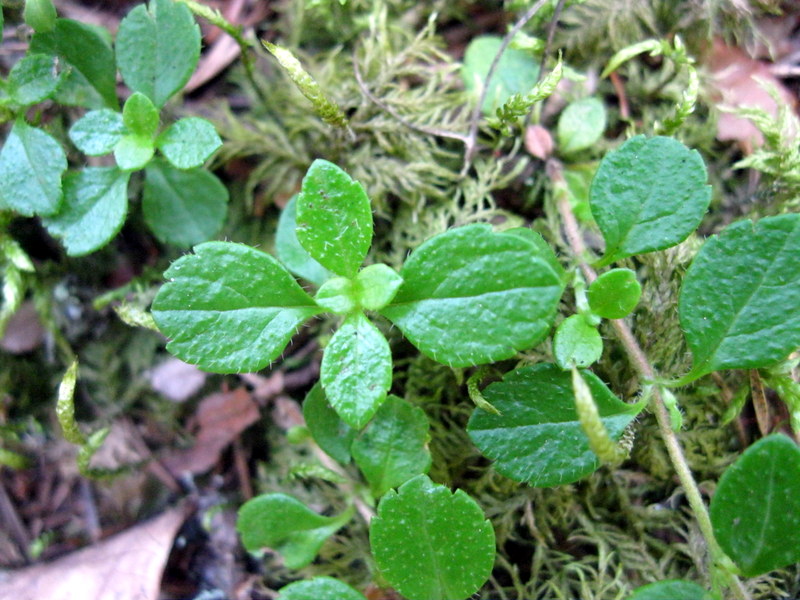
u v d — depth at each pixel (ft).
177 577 0.28
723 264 0.20
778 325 0.20
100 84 0.26
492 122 0.26
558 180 0.27
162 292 0.20
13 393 0.30
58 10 0.31
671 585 0.19
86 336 0.31
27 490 0.29
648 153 0.21
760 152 0.26
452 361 0.20
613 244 0.21
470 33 0.31
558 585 0.25
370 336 0.20
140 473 0.29
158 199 0.27
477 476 0.26
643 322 0.24
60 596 0.27
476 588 0.21
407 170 0.27
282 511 0.23
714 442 0.25
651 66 0.29
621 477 0.25
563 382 0.21
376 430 0.23
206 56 0.31
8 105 0.24
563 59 0.29
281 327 0.21
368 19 0.29
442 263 0.20
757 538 0.19
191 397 0.30
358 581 0.26
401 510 0.20
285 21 0.31
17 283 0.28
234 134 0.29
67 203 0.25
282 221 0.25
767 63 0.28
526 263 0.19
